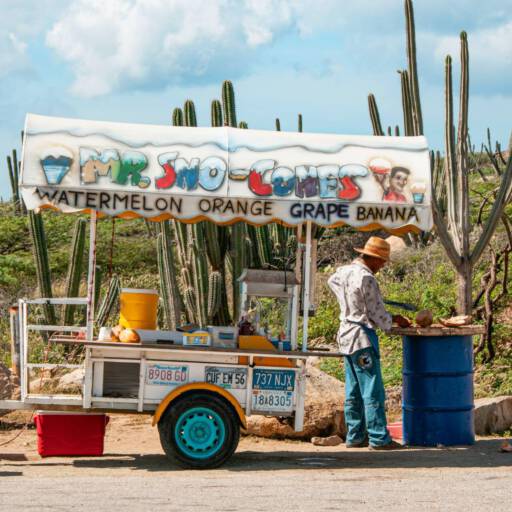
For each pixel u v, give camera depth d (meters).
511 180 15.13
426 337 11.12
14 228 32.62
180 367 9.74
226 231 15.70
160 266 17.09
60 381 12.61
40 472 9.36
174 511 7.06
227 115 16.81
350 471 9.49
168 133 10.07
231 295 17.25
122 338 9.76
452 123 15.46
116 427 12.34
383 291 20.55
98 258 27.66
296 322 10.07
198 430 9.65
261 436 11.70
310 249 10.09
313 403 11.73
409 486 8.38
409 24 15.44
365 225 10.02
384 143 10.41
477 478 8.91
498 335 16.56
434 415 11.11
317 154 10.16
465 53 15.21
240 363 9.84
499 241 21.48
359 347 10.38
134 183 9.70
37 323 17.02
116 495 7.80
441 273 21.27
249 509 7.17
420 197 10.10
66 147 9.73
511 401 12.61
